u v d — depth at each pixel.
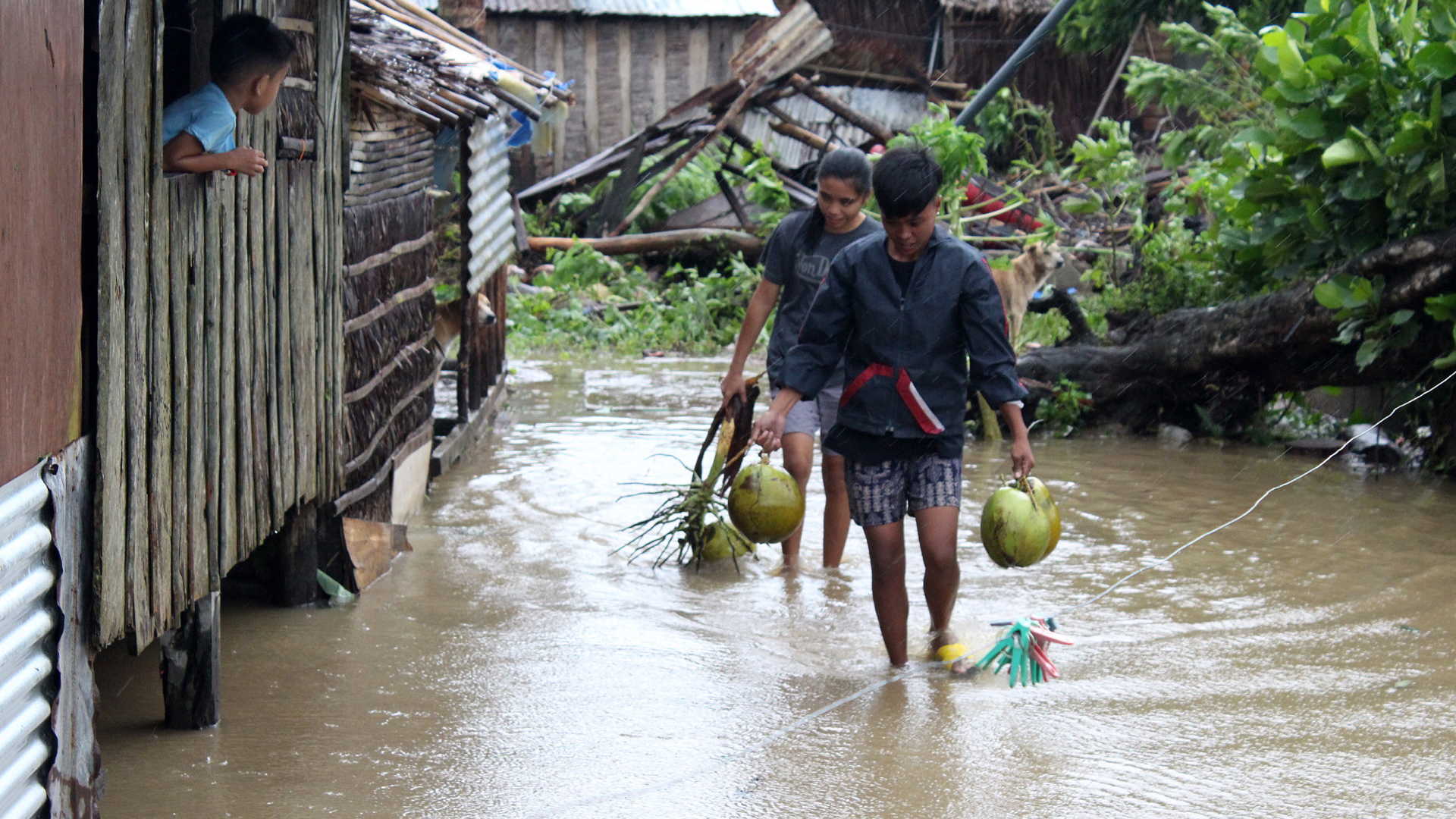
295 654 5.14
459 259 9.69
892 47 24.06
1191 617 5.75
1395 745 4.33
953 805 3.87
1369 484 8.44
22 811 2.84
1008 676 5.00
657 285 18.48
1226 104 12.87
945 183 14.18
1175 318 10.06
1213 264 10.59
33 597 2.87
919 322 4.82
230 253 4.20
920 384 4.88
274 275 4.68
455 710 4.59
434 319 7.88
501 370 11.34
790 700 4.74
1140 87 13.32
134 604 3.49
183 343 3.80
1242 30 12.80
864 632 5.57
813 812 3.81
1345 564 6.55
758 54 19.61
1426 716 4.59
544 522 7.32
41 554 2.94
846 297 4.98
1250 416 10.07
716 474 6.44
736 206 19.30
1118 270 12.94
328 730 4.39
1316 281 8.84
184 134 3.78
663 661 5.14
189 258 3.84
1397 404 8.95
